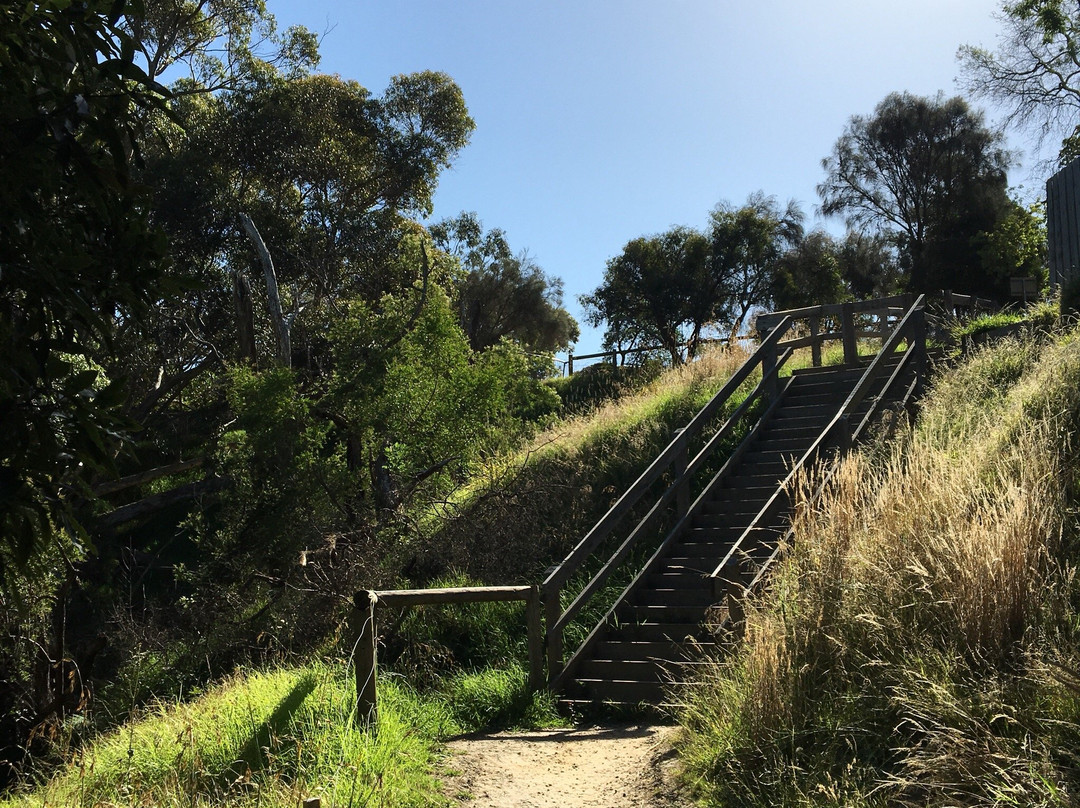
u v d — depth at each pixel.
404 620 10.00
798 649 5.35
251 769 5.14
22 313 3.52
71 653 12.70
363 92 29.62
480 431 14.91
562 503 12.93
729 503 10.20
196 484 17.38
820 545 5.84
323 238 26.52
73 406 3.31
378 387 14.27
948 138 39.53
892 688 4.68
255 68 27.25
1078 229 14.68
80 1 3.34
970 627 4.80
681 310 40.62
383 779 5.00
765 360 12.45
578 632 9.45
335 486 13.49
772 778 4.66
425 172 29.47
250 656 11.01
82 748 6.42
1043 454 6.17
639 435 13.97
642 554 11.02
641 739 6.74
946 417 9.53
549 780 5.71
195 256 24.78
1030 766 3.75
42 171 3.37
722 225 41.12
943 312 16.39
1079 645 4.62
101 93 3.69
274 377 13.85
